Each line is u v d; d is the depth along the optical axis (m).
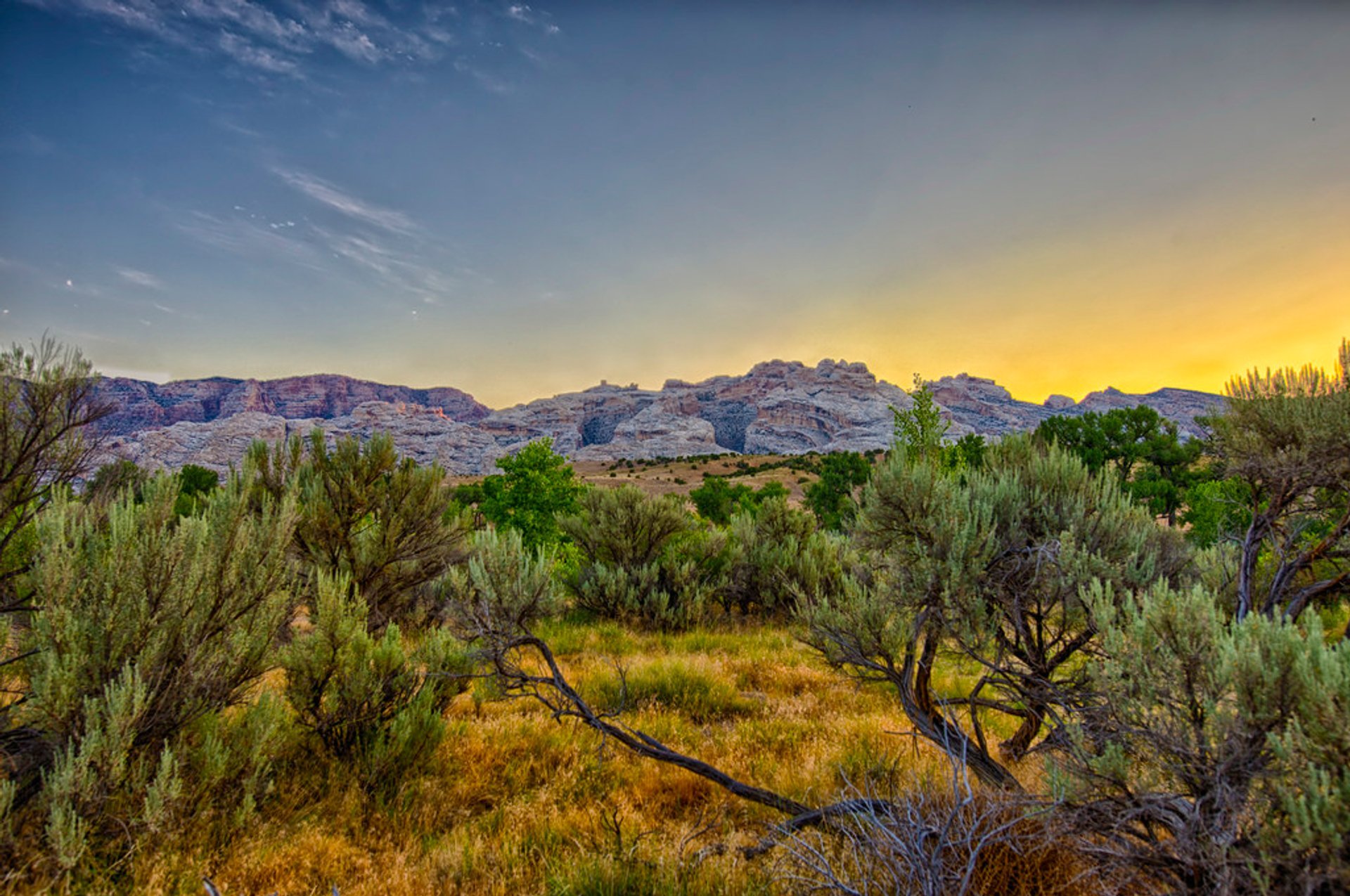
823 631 4.37
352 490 7.65
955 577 3.58
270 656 4.48
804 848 3.23
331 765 4.63
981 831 2.99
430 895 3.24
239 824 3.65
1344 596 3.33
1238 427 3.72
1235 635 2.32
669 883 3.16
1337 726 1.86
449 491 8.76
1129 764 2.43
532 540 17.44
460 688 5.83
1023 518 4.12
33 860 2.91
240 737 4.13
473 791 4.53
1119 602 3.40
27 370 3.65
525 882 3.40
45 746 3.52
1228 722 2.12
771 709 6.48
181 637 3.87
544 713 6.17
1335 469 3.21
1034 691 3.64
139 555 3.72
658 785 4.67
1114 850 2.26
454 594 8.96
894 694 6.80
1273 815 2.05
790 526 14.45
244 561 4.50
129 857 3.18
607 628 10.62
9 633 3.45
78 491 4.02
